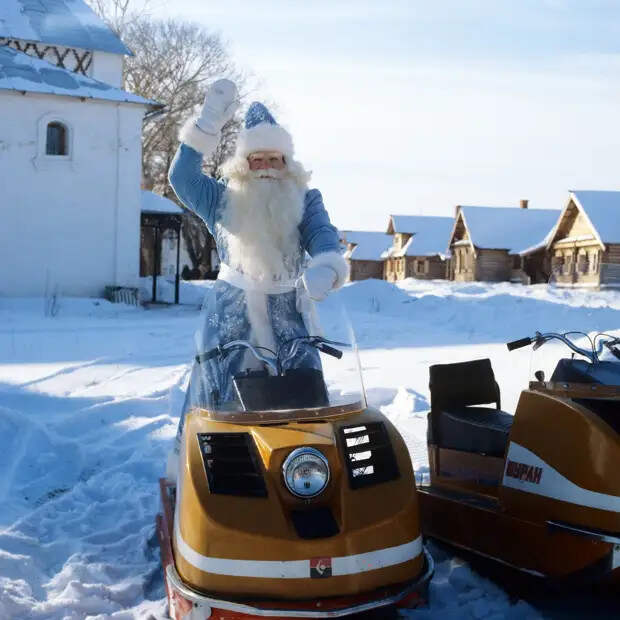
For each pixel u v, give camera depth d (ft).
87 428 25.29
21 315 69.82
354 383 13.10
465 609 12.82
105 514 17.57
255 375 12.63
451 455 15.74
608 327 51.16
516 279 164.66
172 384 31.89
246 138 14.28
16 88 78.23
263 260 13.93
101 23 102.94
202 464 11.09
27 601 12.78
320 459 10.94
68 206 82.33
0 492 19.01
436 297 67.26
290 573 10.37
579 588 13.56
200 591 10.49
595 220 128.47
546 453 12.78
